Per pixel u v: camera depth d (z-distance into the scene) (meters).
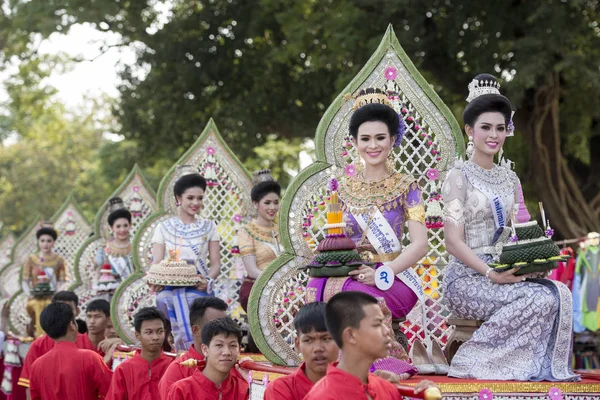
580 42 16.80
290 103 20.88
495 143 5.85
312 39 17.98
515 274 5.50
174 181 9.73
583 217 17.55
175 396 5.41
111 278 11.08
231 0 20.48
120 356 8.45
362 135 5.71
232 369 5.88
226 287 9.41
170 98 20.66
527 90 17.34
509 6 16.31
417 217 5.64
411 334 6.58
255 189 8.26
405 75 6.51
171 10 21.34
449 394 5.07
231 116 20.67
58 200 40.88
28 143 42.06
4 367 13.12
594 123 18.83
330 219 5.34
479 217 5.84
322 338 4.47
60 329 7.25
